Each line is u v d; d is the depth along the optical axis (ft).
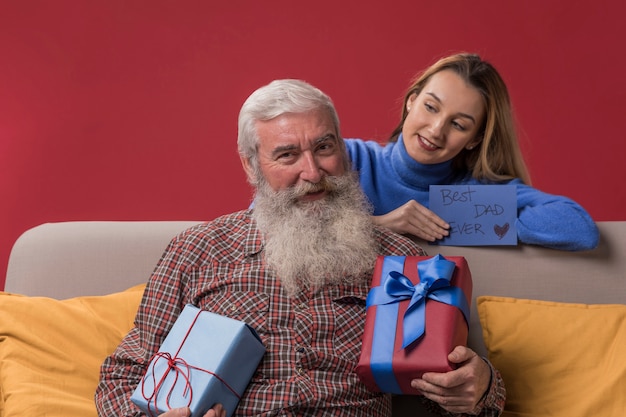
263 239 6.29
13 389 5.95
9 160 11.94
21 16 11.89
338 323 5.95
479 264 6.79
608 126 11.73
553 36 11.69
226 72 11.98
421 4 11.78
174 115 12.01
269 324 5.94
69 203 12.00
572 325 6.28
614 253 6.73
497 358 6.28
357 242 6.13
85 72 11.96
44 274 6.95
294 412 5.64
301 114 6.19
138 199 12.05
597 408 5.88
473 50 11.75
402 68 11.83
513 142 7.38
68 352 6.23
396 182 7.55
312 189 6.18
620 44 11.62
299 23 11.91
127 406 5.74
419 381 5.33
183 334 5.74
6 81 11.92
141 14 11.93
